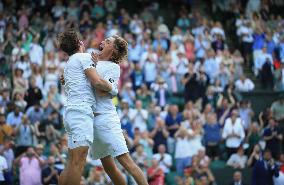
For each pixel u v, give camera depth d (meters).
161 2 44.44
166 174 28.83
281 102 34.91
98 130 13.40
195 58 37.66
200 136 30.61
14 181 27.20
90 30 37.94
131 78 34.78
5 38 37.00
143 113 31.25
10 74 34.34
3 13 38.94
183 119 31.31
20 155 27.64
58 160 26.94
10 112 29.66
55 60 33.75
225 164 31.09
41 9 41.16
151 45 37.28
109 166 13.79
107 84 13.08
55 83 32.75
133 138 30.61
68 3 41.78
